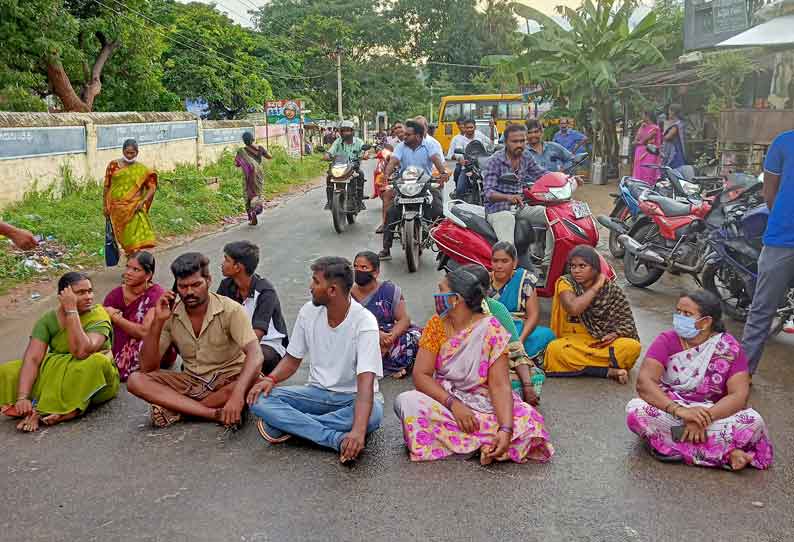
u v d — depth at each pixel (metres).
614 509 3.32
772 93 13.43
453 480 3.61
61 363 4.40
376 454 3.92
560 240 6.43
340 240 10.91
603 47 17.92
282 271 8.61
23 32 16.78
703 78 14.88
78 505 3.37
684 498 3.43
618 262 9.18
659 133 13.93
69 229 10.40
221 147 22.47
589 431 4.22
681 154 13.93
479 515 3.27
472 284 3.76
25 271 8.33
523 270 5.22
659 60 17.64
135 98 22.19
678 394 3.89
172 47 29.14
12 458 3.87
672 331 3.99
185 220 12.39
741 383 3.75
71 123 13.56
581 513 3.29
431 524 3.20
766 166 4.73
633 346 5.00
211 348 4.34
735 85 14.53
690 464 3.77
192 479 3.63
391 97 58.97
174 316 4.36
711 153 15.57
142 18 21.00
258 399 4.01
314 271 3.91
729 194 6.49
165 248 10.55
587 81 17.97
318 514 3.28
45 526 3.19
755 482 3.59
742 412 3.71
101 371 4.43
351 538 3.08
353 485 3.56
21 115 12.23
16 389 4.43
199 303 4.23
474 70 61.53
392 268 8.80
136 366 5.08
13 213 11.12
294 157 30.16
